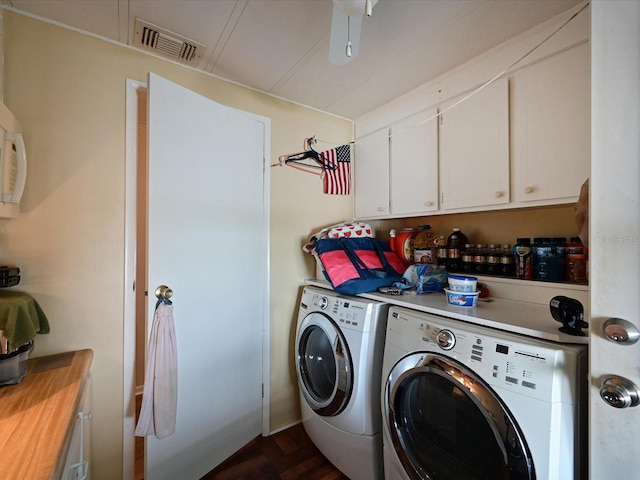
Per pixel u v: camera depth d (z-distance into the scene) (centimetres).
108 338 137
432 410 115
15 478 59
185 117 142
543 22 123
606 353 65
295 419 203
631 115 61
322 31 131
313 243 196
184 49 145
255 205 181
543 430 82
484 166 145
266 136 187
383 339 146
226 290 164
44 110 125
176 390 134
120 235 139
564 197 117
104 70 137
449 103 162
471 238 185
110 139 138
